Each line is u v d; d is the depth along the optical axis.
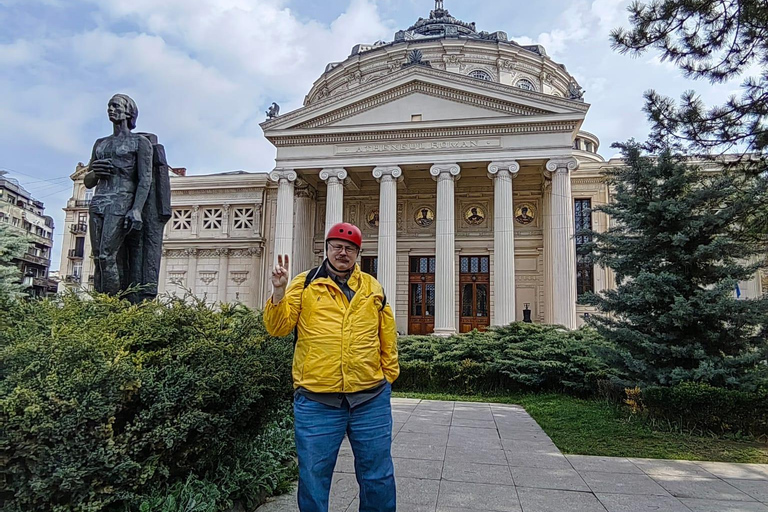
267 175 34.72
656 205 9.70
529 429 8.83
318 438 3.14
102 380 3.31
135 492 3.48
